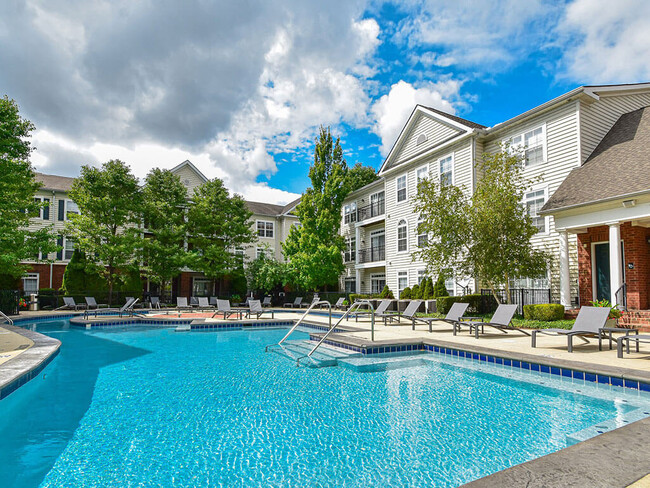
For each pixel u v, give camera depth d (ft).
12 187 47.26
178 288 95.25
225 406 15.03
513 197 38.27
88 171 72.59
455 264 41.93
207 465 10.04
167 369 21.63
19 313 53.21
